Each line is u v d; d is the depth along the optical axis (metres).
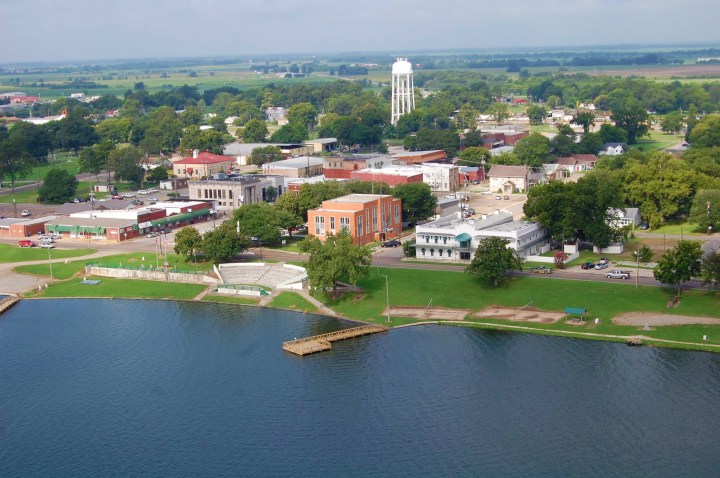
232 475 148.38
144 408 174.88
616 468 146.12
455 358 192.12
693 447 151.50
